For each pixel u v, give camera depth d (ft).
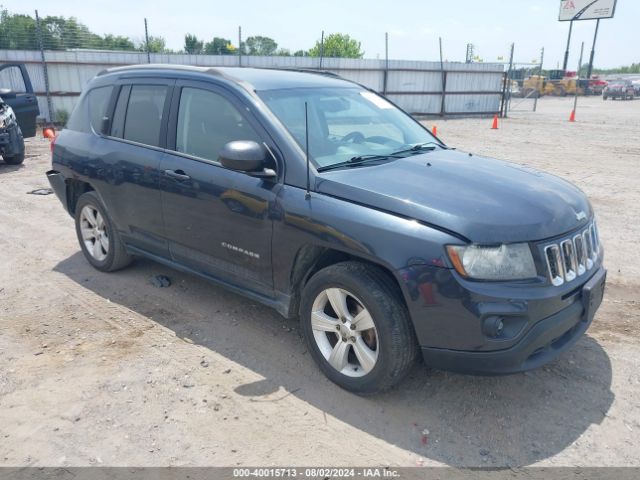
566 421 10.42
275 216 11.56
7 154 35.47
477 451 9.64
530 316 9.46
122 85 15.90
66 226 22.66
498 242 9.53
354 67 80.89
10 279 17.03
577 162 39.78
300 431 10.14
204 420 10.43
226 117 12.91
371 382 10.72
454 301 9.50
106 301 15.48
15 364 12.28
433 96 88.38
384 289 10.30
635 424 10.32
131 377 11.80
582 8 177.17
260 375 11.92
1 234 21.59
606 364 12.34
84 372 11.97
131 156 14.89
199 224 13.35
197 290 16.20
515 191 10.92
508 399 11.08
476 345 9.57
